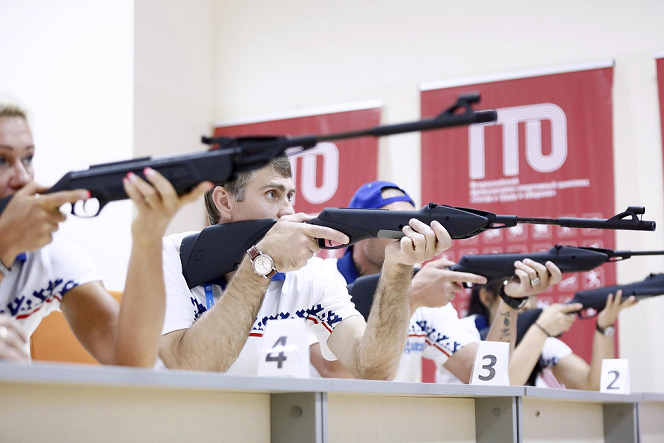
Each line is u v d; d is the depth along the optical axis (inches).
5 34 172.2
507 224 75.9
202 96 188.7
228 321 66.1
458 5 176.1
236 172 48.0
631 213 82.8
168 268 74.1
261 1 194.1
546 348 126.4
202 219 177.8
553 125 161.9
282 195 79.7
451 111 43.9
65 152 164.1
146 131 165.8
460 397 68.8
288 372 54.3
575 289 155.0
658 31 159.0
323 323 81.6
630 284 119.1
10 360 41.4
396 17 181.2
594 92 160.2
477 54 172.6
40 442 38.8
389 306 72.2
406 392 55.6
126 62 163.2
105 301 61.2
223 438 47.9
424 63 176.7
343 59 184.5
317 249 68.2
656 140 155.3
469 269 101.3
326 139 46.4
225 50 195.2
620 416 91.6
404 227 69.7
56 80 166.9
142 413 43.5
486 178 165.5
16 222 49.6
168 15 176.6
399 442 60.0
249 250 67.2
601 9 164.1
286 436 50.3
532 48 168.2
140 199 48.1
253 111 190.1
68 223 158.2
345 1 186.5
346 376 88.9
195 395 46.5
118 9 165.3
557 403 82.1
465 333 108.2
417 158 172.7
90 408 41.1
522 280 98.5
